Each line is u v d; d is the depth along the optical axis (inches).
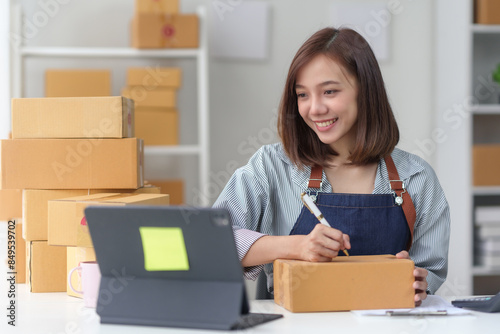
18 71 120.1
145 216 46.5
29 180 67.3
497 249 129.3
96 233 48.1
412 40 139.8
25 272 73.0
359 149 64.9
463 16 127.6
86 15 131.4
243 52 135.1
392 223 64.1
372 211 63.9
